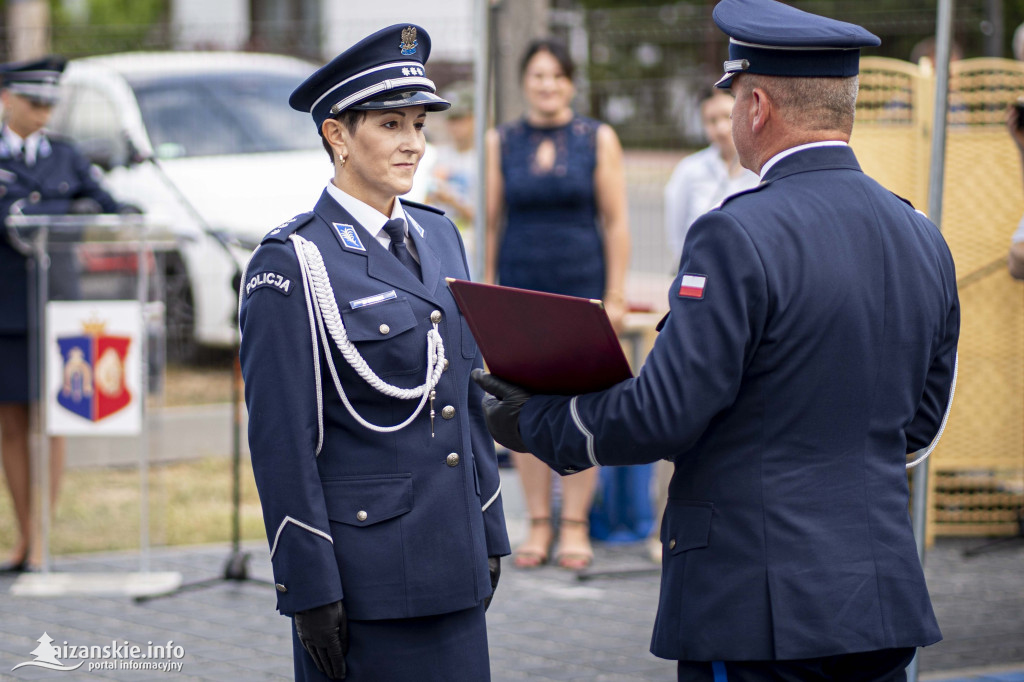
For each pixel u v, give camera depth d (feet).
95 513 45.85
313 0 109.81
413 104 18.76
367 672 18.90
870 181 17.95
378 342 18.98
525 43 59.88
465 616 19.70
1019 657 31.68
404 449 19.15
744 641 16.60
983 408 43.14
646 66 58.85
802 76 17.42
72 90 63.82
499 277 40.55
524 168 39.52
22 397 38.83
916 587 17.10
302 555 18.34
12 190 39.32
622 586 38.22
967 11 60.23
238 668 30.83
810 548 16.56
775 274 16.46
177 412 56.75
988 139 41.93
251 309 18.92
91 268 37.91
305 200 60.95
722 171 43.55
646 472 44.09
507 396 18.93
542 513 40.70
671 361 16.52
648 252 59.93
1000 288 42.86
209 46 67.41
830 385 16.71
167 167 60.70
